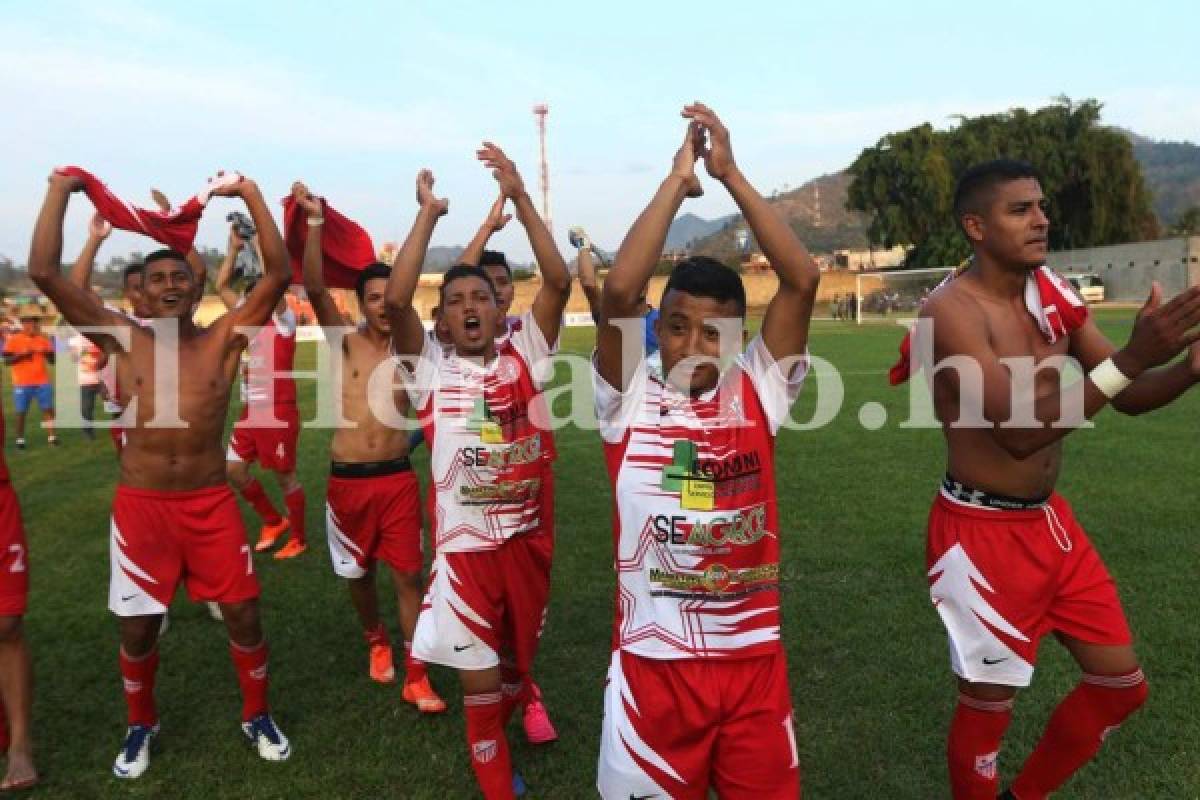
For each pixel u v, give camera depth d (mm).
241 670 3918
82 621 5547
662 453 2584
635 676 2604
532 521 3625
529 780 3674
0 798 3643
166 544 3846
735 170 2572
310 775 3740
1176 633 4586
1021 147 49156
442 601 3469
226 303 5953
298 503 6875
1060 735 3090
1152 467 8281
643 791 2586
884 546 6297
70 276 4230
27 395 12625
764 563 2602
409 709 4348
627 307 2557
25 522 8086
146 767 3824
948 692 4188
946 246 47969
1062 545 3023
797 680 4348
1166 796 3295
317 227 4566
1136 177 48562
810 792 3449
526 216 3584
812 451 9914
